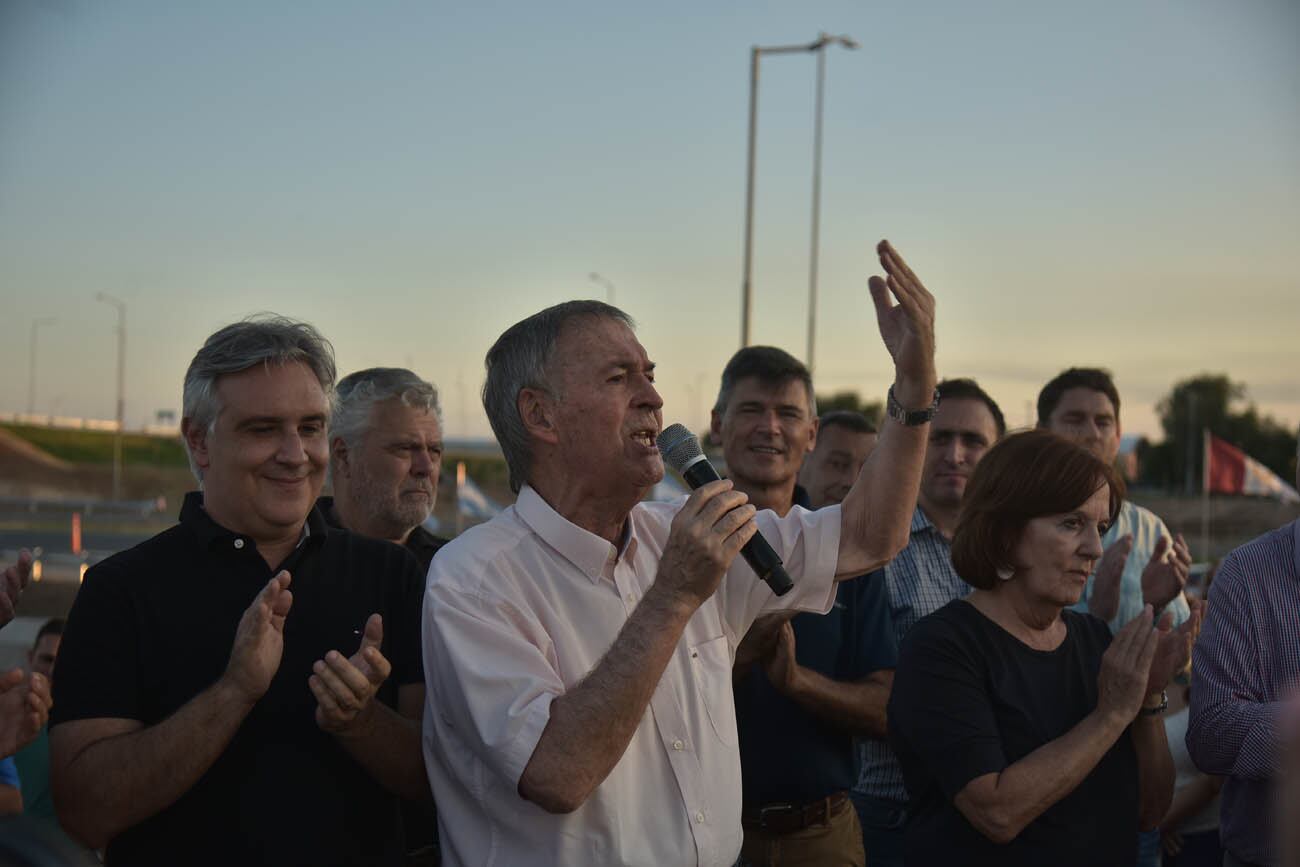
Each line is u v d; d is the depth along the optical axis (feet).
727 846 7.48
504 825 7.14
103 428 222.89
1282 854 2.48
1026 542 9.17
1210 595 10.22
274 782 7.63
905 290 8.06
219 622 7.75
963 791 8.58
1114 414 16.01
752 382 12.98
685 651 7.73
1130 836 9.09
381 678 7.23
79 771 7.13
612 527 7.86
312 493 8.16
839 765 11.16
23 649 25.84
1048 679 9.23
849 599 11.77
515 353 7.82
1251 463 82.64
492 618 7.22
